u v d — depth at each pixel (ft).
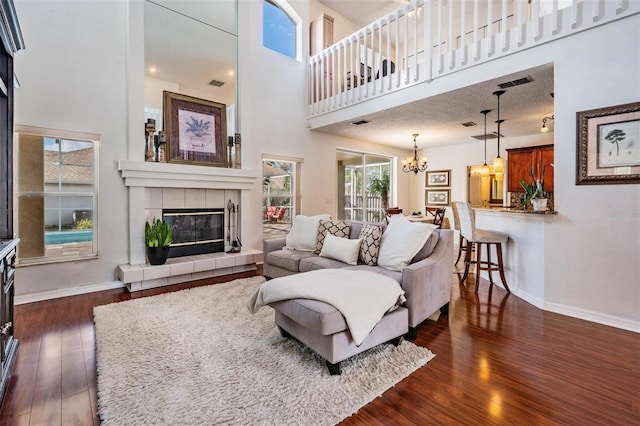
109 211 12.78
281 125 18.76
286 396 5.63
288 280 7.63
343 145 22.52
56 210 11.85
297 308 6.67
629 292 8.69
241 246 16.51
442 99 14.10
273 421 5.01
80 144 12.29
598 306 9.21
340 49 17.72
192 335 8.13
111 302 10.87
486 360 7.00
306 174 20.13
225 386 5.92
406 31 14.40
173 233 14.60
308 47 20.16
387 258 9.88
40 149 11.54
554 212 10.01
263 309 10.09
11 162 7.26
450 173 26.27
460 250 16.29
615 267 8.91
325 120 18.93
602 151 9.06
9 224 7.23
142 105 13.28
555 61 9.96
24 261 11.14
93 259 12.44
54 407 5.44
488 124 18.81
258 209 17.81
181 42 15.11
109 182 12.76
